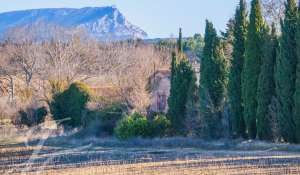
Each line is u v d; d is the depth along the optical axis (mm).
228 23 80500
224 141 57250
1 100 84500
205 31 65125
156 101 81125
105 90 86375
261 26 58438
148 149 56438
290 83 53781
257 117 56812
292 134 53594
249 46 58344
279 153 47469
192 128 64000
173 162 46219
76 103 75750
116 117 72625
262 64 57031
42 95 91000
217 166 42562
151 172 42094
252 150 51188
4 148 56844
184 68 68688
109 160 49438
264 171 39094
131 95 76375
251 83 58156
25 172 44719
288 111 53719
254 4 58531
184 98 67750
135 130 64938
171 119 67812
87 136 68438
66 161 49688
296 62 53812
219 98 63719
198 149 54531
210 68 64062
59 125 70625
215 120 61688
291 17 54625
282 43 54406
